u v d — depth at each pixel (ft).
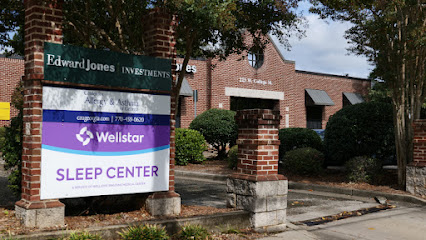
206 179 45.32
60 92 19.27
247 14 29.27
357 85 119.85
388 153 40.78
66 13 27.45
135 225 19.02
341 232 23.03
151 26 23.11
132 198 23.76
